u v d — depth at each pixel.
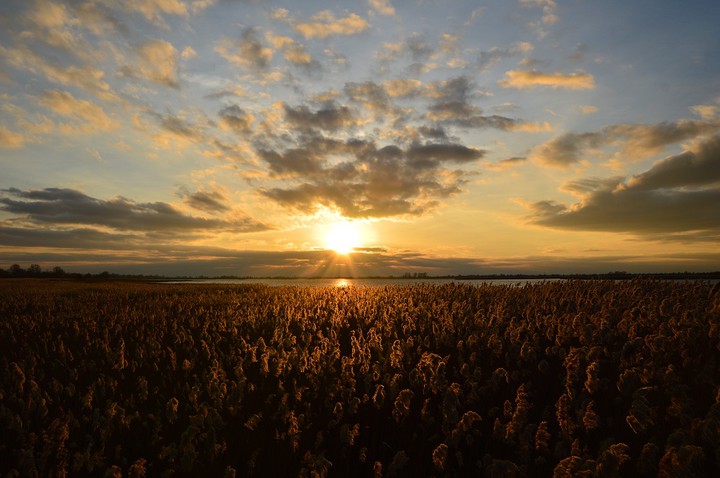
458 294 18.91
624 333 8.62
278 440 5.53
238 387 6.39
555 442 5.12
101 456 5.14
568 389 5.38
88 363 9.12
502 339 9.03
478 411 6.07
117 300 26.66
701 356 6.57
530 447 4.91
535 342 8.36
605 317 8.97
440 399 6.45
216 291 35.25
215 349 10.51
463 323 10.50
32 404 6.19
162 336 12.78
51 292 35.97
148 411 6.74
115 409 5.71
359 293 22.86
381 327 11.79
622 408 5.49
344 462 5.17
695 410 5.01
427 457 5.16
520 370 7.33
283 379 7.87
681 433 4.01
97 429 5.81
